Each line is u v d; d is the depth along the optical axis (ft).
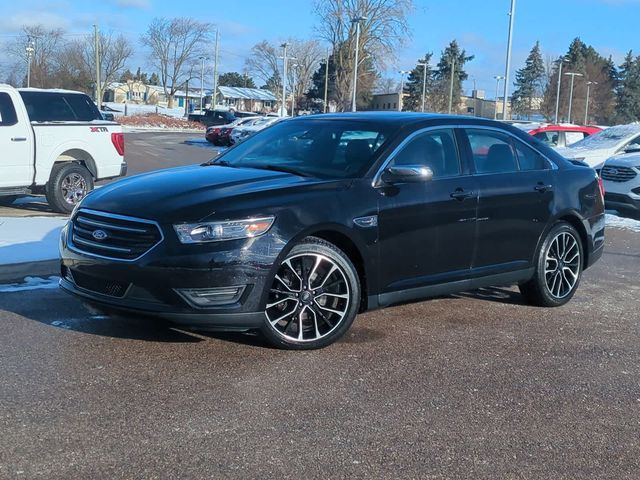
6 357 15.55
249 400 13.75
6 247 24.85
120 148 38.88
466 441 12.50
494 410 13.91
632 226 40.98
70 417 12.72
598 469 11.71
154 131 184.24
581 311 21.83
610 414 13.98
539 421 13.50
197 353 16.19
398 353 16.94
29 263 22.39
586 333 19.43
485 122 20.67
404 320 19.88
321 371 15.46
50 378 14.46
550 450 12.32
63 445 11.68
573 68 244.83
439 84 253.03
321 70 245.65
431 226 18.29
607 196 44.83
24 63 242.78
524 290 21.99
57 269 22.97
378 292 17.62
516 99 270.05
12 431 12.10
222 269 15.03
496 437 12.73
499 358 16.98
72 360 15.51
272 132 20.92
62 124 36.19
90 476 10.75
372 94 224.94
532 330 19.48
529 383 15.43
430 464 11.60
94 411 13.00
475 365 16.40
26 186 35.27
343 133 19.19
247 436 12.27
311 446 12.02
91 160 37.60
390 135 18.45
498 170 20.33
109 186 17.62
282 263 15.87
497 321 20.21
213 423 12.71
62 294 20.70
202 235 15.03
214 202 15.46
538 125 67.21
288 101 273.75
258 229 15.43
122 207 15.78
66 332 17.34
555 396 14.78
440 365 16.28
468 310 21.29
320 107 235.40
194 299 15.07
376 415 13.38
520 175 20.70
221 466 11.21
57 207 36.17
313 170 18.11
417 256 18.17
